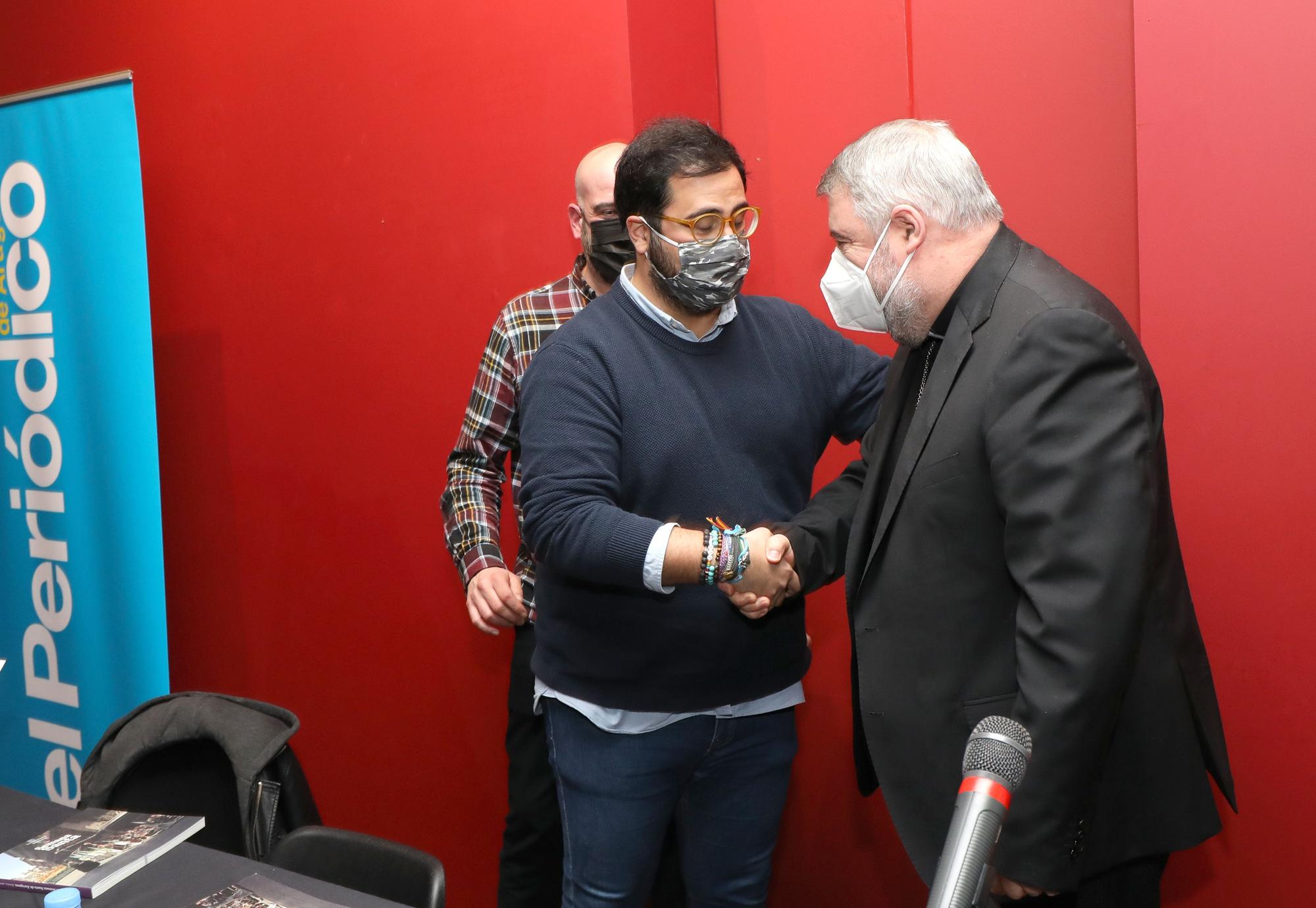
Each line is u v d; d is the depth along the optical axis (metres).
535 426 1.66
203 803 1.84
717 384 1.70
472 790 2.75
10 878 1.41
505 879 2.29
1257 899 1.88
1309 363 1.69
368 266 2.72
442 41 2.49
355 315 2.76
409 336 2.67
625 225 1.65
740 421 1.71
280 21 2.76
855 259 1.51
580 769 1.77
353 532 2.86
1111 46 1.98
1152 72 1.75
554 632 1.77
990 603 1.43
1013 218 2.10
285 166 2.82
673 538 1.54
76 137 2.83
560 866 2.27
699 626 1.69
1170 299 1.78
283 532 3.00
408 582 2.78
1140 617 1.27
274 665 3.08
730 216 1.58
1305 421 1.70
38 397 3.00
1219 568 1.81
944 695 1.46
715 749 1.78
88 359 2.90
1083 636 1.26
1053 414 1.31
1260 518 1.76
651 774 1.74
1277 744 1.82
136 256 2.78
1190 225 1.75
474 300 2.55
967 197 1.44
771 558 1.58
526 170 2.41
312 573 2.96
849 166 1.50
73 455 2.97
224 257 2.99
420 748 2.83
